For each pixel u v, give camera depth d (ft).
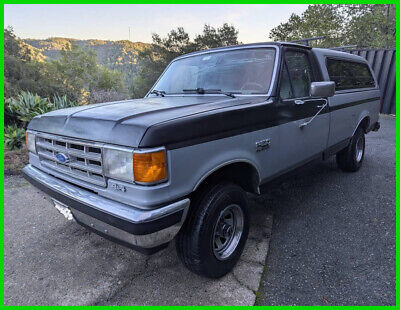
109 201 6.84
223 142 7.66
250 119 8.42
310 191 14.12
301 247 9.70
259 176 9.11
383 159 19.12
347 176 16.03
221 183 8.09
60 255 9.51
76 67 184.55
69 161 7.66
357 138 15.79
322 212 12.06
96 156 6.93
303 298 7.59
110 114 7.36
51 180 8.34
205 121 7.18
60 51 191.72
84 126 7.21
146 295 7.79
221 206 7.79
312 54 12.00
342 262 8.93
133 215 6.24
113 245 10.02
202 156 7.14
